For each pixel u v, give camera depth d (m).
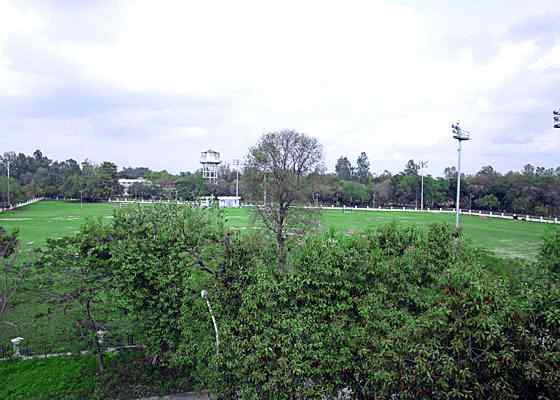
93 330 17.12
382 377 10.45
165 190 115.56
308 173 40.28
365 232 16.83
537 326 10.45
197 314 14.91
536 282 12.87
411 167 142.88
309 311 12.91
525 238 50.44
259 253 15.89
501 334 9.93
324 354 12.15
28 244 41.88
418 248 14.84
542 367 9.95
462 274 11.27
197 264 16.02
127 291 16.06
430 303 11.55
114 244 16.59
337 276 13.27
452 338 10.48
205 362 14.77
